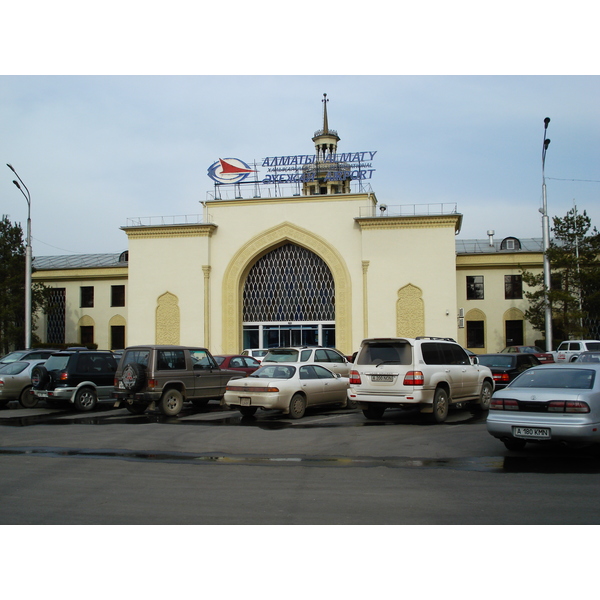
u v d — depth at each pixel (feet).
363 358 45.68
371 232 102.42
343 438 37.99
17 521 19.67
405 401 43.14
